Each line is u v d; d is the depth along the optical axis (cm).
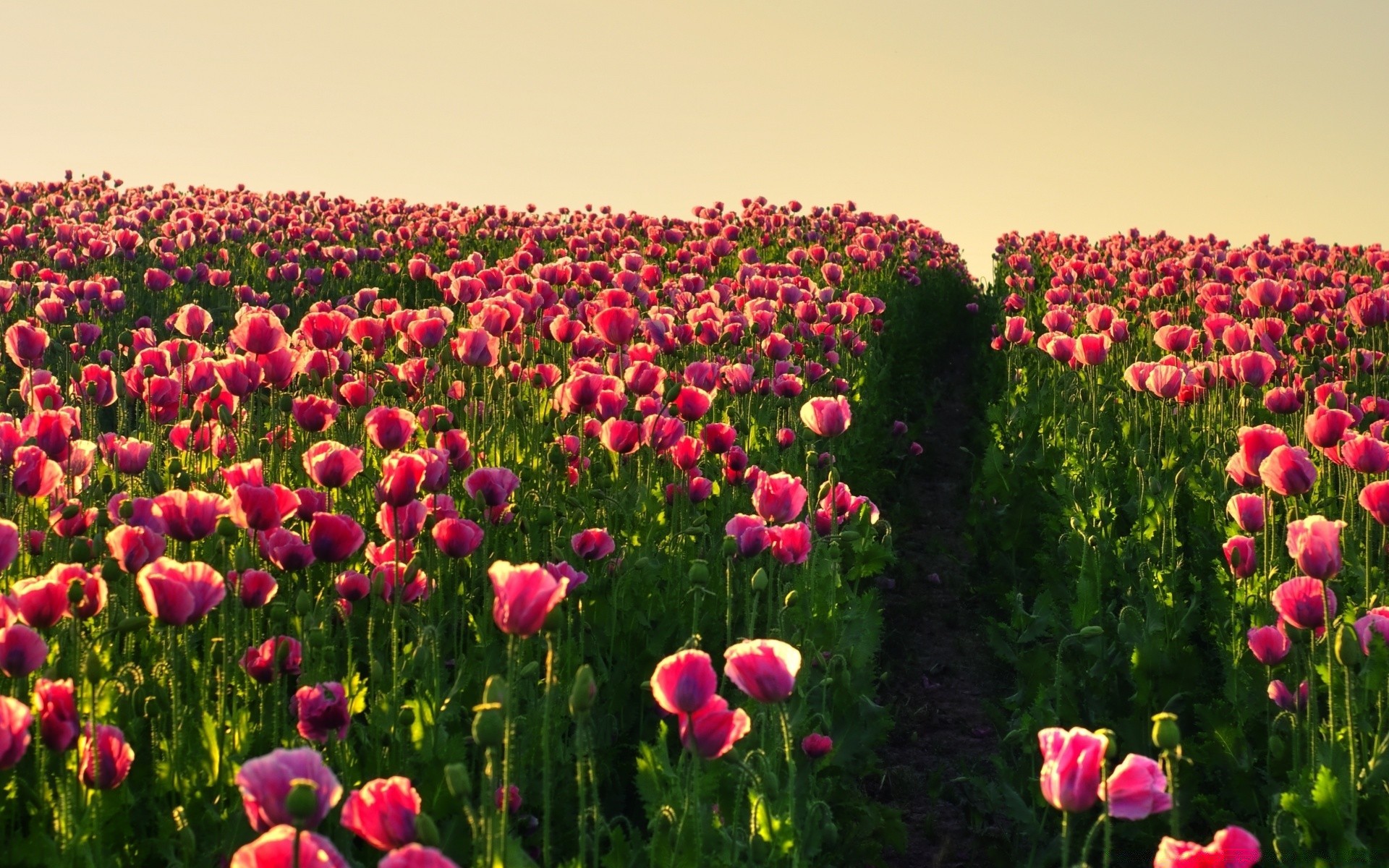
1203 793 525
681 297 1111
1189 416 1009
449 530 439
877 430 1190
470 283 921
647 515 632
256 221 2059
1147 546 736
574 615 519
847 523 660
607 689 486
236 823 336
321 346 706
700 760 365
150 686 410
